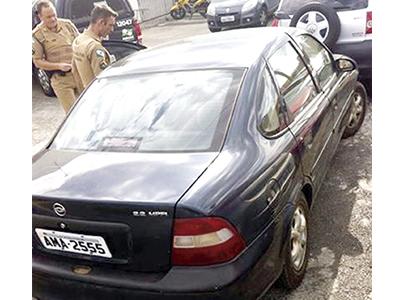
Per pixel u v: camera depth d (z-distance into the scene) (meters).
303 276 2.48
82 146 2.38
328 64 3.62
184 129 2.22
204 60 2.58
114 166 2.08
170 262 1.80
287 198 2.19
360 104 4.22
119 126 2.38
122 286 1.85
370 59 4.77
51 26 4.38
